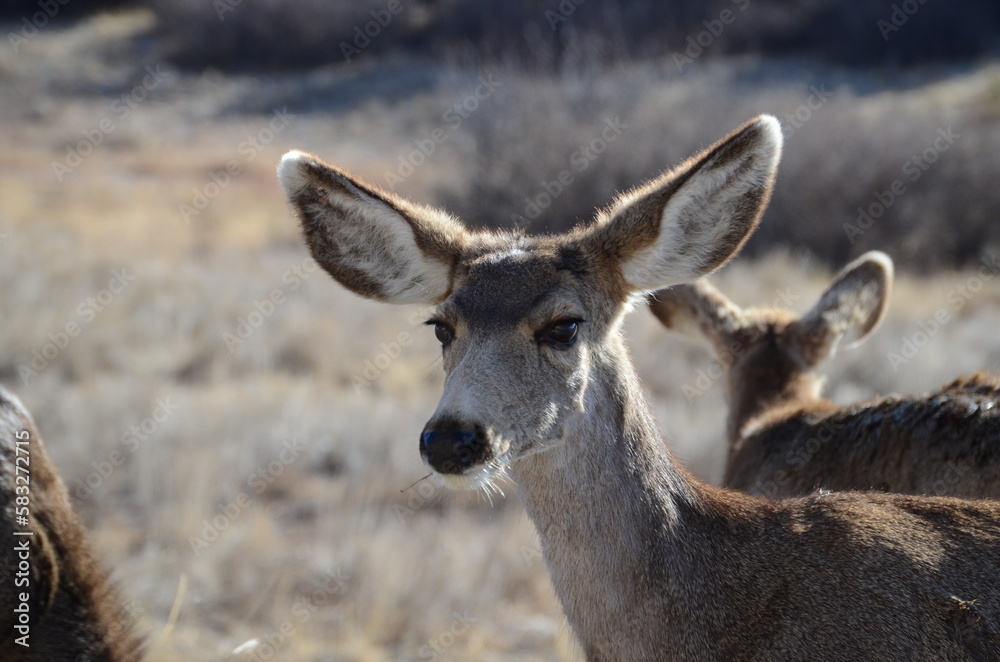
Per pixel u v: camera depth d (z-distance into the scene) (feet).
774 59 198.80
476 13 214.28
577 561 22.36
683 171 22.65
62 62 228.02
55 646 22.33
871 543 21.42
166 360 74.23
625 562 22.07
